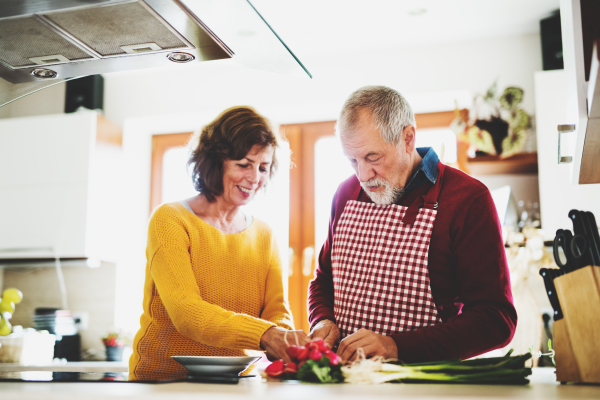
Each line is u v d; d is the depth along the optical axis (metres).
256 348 1.20
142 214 3.87
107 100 3.91
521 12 3.08
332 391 0.85
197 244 1.49
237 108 1.60
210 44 1.27
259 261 1.63
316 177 3.68
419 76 3.44
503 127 2.92
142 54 1.34
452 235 1.41
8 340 2.92
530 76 3.27
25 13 1.13
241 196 1.57
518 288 2.68
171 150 3.96
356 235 1.53
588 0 1.18
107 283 3.65
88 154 3.43
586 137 1.22
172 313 1.31
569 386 1.02
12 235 3.44
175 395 0.77
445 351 1.21
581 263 1.11
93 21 1.17
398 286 1.42
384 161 1.42
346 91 3.54
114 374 1.31
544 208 2.81
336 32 3.30
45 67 1.41
